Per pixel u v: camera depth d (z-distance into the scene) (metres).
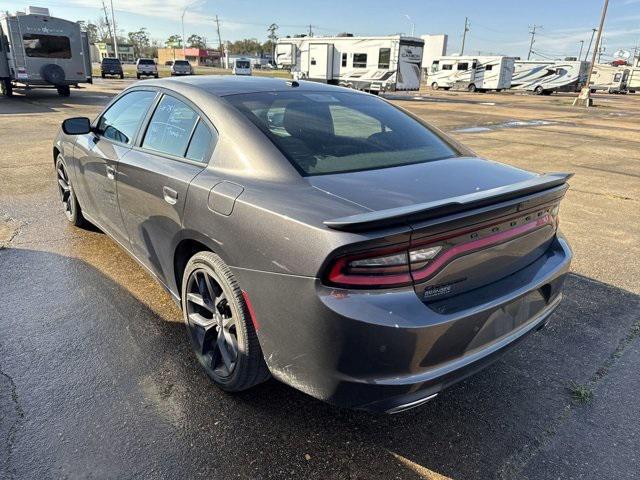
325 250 1.82
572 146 11.76
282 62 31.77
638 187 7.59
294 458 2.17
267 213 2.05
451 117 18.20
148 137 3.09
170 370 2.72
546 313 2.47
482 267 2.09
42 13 19.47
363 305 1.80
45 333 3.02
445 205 1.81
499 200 2.03
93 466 2.08
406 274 1.85
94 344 2.93
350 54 27.88
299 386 2.07
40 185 6.37
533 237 2.35
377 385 1.88
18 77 18.83
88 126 3.77
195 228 2.43
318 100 2.98
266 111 2.66
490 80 40.25
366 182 2.23
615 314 3.52
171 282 2.89
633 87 55.25
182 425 2.33
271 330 2.08
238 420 2.38
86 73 20.30
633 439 2.34
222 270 2.33
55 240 4.48
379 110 3.15
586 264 4.43
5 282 3.65
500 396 2.62
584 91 28.56
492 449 2.26
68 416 2.36
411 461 2.18
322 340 1.87
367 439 2.29
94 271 3.87
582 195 7.00
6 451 2.14
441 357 1.95
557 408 2.54
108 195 3.49
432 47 57.75
